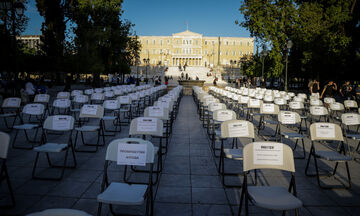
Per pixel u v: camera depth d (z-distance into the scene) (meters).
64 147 4.62
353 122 6.13
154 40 107.38
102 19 32.34
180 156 6.15
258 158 3.13
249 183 4.61
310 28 22.30
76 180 4.55
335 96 24.48
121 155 3.20
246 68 47.78
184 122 10.78
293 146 7.27
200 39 104.25
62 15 31.94
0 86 19.38
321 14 22.83
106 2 31.72
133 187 3.20
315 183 4.70
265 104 7.69
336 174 5.17
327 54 23.09
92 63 26.77
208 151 6.59
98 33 27.36
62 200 3.80
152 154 3.22
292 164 3.13
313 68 26.00
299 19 21.80
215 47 106.81
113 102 8.26
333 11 23.16
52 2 30.80
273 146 3.15
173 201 3.89
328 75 26.59
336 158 4.43
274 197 3.02
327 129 4.71
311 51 23.77
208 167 5.42
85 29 27.97
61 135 7.89
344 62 24.69
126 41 35.22
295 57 32.09
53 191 4.09
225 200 3.96
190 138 7.95
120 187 3.18
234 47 106.81
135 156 3.20
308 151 6.81
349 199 4.09
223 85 48.38
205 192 4.22
